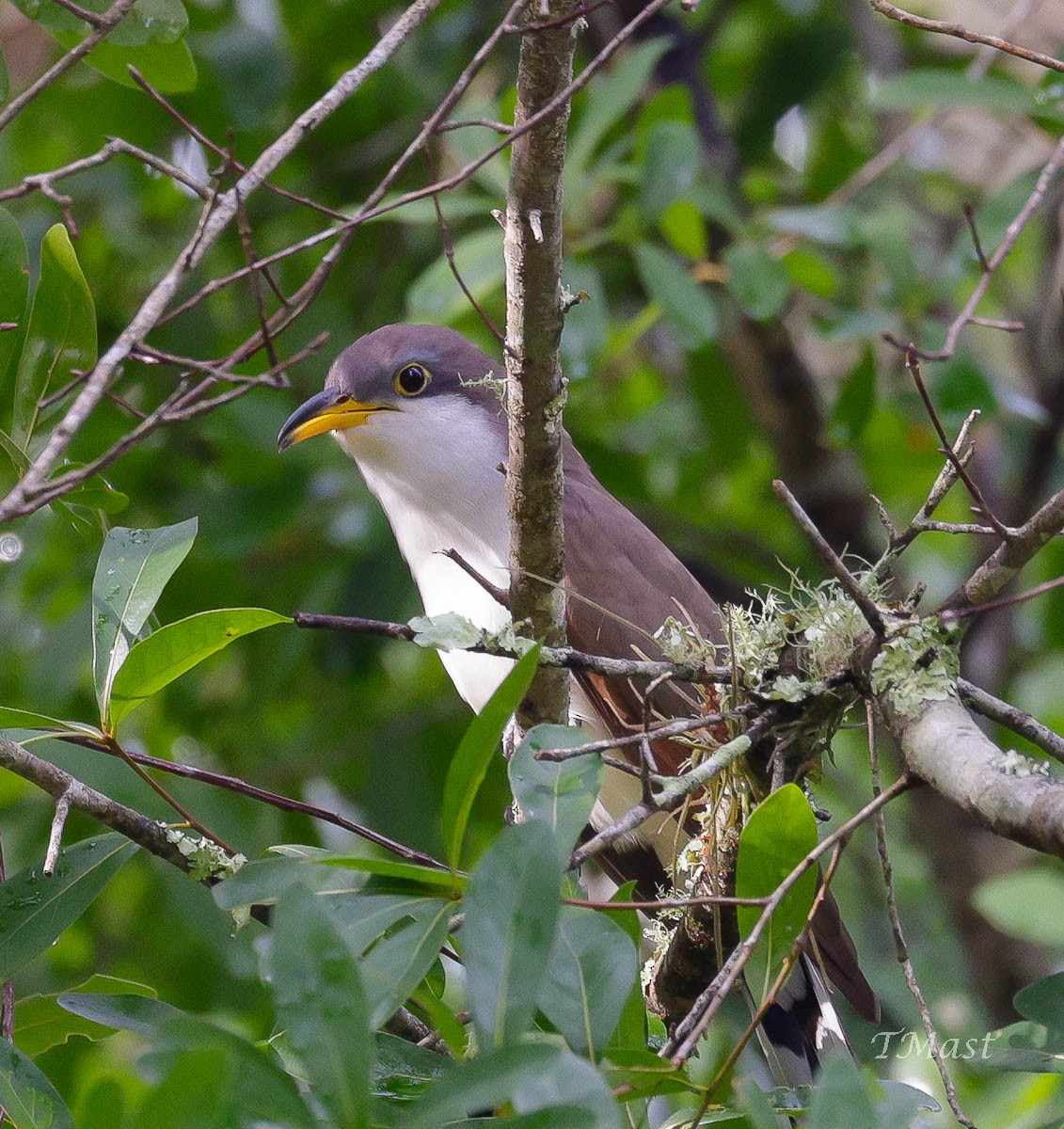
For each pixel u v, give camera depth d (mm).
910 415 11016
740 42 12430
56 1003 5383
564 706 5926
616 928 4086
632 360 12344
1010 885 8672
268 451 9930
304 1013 3426
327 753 10164
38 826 8875
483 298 9086
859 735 11047
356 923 4098
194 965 9258
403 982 3854
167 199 10656
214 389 9859
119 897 10125
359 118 10844
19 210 10391
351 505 10117
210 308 10312
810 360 13195
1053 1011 4770
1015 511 10977
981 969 10266
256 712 10203
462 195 9562
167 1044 3576
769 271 8797
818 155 11555
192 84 6035
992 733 10766
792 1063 6098
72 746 7773
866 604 4512
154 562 5242
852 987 6223
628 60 8805
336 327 10391
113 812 5145
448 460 8203
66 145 10555
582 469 8906
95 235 10570
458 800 4062
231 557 9883
